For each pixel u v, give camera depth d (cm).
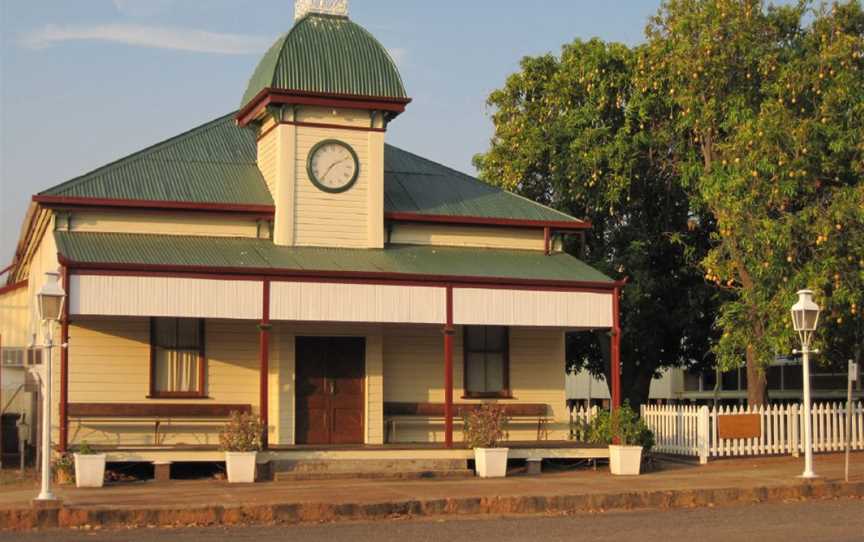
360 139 2462
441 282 2275
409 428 2503
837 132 2600
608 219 3328
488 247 2603
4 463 2584
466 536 1503
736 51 2783
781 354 2725
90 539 1466
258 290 2162
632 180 3180
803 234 2580
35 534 1525
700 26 2816
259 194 2459
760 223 2612
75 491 1942
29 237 2761
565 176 3234
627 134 3145
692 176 2986
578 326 2383
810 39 2791
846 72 2633
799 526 1603
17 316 3153
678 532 1542
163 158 2548
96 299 2067
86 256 2155
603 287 2388
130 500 1756
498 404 2550
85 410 2269
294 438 2377
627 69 3188
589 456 2367
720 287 3128
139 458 2130
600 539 1471
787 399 4397
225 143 2683
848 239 2559
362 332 2448
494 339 2592
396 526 1623
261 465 2167
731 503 1947
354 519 1709
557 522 1670
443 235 2575
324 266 2272
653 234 3284
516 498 1812
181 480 2156
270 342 2400
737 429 2638
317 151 2425
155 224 2370
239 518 1666
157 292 2100
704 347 3422
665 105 3083
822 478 2108
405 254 2458
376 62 2453
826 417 2764
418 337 2536
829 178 2672
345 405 2431
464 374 2559
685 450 2656
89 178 2392
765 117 2589
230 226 2423
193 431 2355
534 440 2575
